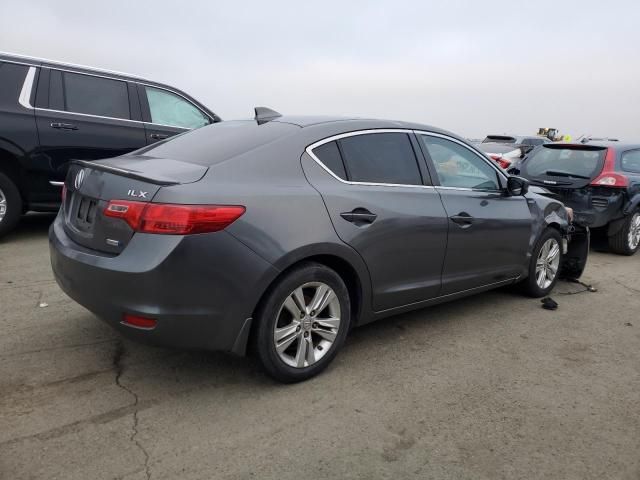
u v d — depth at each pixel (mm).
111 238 2764
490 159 4465
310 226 3000
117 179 2848
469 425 2820
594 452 2633
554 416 2951
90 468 2332
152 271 2576
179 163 3035
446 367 3498
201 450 2498
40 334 3668
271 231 2846
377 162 3564
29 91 5891
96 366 3262
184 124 7215
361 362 3504
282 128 3379
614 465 2537
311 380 3221
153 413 2787
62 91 6133
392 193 3520
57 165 6082
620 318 4633
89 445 2490
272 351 2973
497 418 2904
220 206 2701
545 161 7762
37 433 2559
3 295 4367
